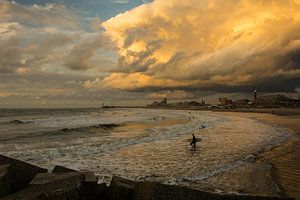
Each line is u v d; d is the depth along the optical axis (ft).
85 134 111.86
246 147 73.82
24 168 26.14
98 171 47.96
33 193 18.74
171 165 52.54
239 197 21.24
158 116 301.43
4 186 22.07
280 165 50.60
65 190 18.85
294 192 34.91
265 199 21.50
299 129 122.42
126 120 214.07
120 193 24.06
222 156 61.26
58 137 101.76
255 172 45.55
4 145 81.10
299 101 625.41
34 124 166.40
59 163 54.75
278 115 276.00
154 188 20.27
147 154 64.64
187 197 19.93
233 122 186.19
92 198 23.91
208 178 42.37
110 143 82.64
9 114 323.78
